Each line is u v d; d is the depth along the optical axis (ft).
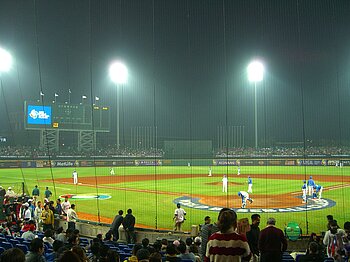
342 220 57.98
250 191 88.43
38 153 188.24
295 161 187.01
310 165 184.65
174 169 178.29
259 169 171.63
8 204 59.41
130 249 31.58
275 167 182.09
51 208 55.06
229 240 14.88
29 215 55.16
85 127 195.93
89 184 115.14
